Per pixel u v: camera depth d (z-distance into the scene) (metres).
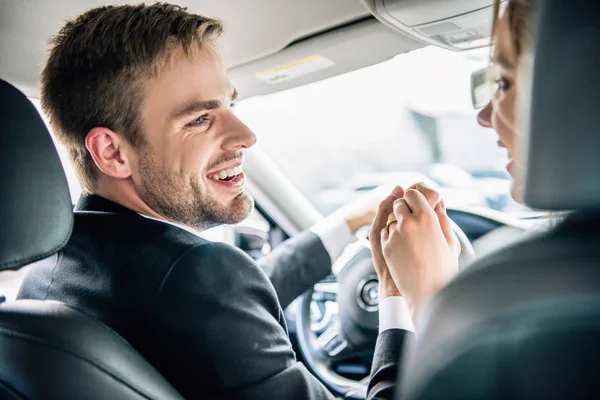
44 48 1.72
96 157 1.20
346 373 2.20
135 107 1.17
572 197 0.50
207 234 2.49
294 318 2.32
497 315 0.46
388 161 5.27
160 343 1.03
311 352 2.20
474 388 0.47
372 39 1.70
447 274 1.03
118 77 1.16
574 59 0.49
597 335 0.45
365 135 5.34
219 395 1.04
